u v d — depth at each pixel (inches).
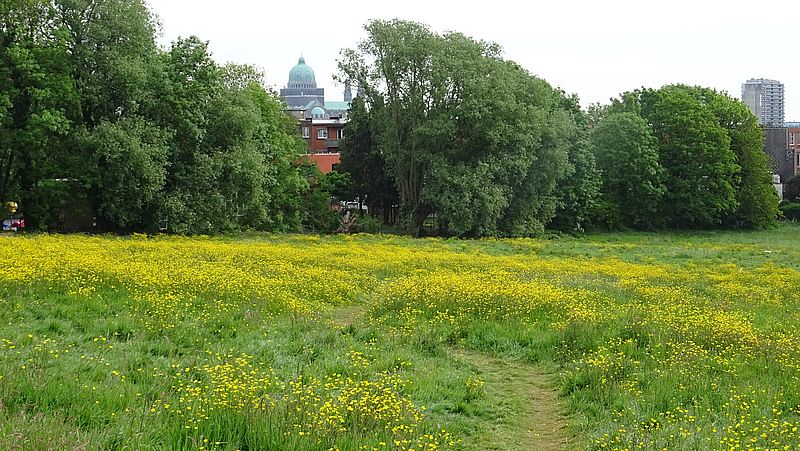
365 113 2664.9
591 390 435.8
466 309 685.3
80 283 674.8
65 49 1643.7
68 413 316.2
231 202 1932.8
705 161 3019.2
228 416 319.3
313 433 308.8
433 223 2551.7
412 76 2336.4
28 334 458.6
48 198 1708.9
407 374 451.2
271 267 952.9
